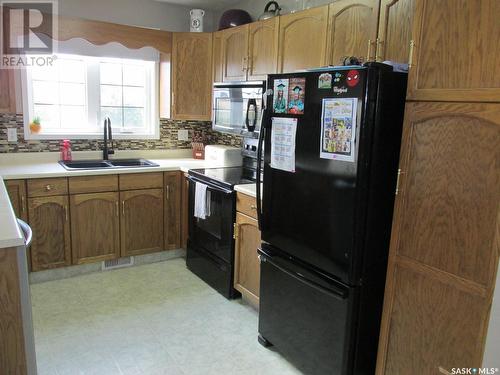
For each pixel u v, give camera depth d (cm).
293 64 278
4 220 162
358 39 229
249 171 342
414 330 172
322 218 194
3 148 340
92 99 377
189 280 332
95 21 342
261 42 307
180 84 379
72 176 313
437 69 152
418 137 161
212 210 311
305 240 205
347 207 181
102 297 298
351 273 183
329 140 186
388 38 212
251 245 273
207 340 248
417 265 167
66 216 316
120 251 346
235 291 300
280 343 231
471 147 145
